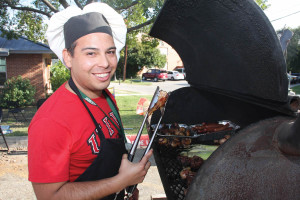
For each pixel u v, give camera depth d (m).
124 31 1.53
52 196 1.07
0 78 12.36
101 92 1.45
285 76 0.92
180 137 2.04
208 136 2.03
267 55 0.92
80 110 1.22
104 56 1.22
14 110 8.34
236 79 1.23
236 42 1.05
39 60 12.36
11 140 5.55
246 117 1.86
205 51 1.33
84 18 1.20
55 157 1.07
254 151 1.00
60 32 1.36
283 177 0.96
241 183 1.00
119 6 7.90
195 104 2.27
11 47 11.95
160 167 1.94
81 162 1.22
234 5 0.92
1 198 3.47
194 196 1.05
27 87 11.70
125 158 1.22
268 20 0.87
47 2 8.04
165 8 1.23
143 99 2.09
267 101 1.10
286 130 0.91
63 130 1.11
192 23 1.22
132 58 33.81
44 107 1.18
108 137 1.36
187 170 1.89
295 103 1.02
